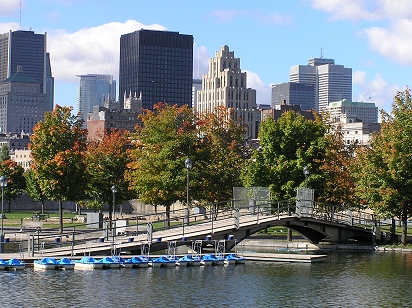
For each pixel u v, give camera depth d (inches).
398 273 2524.6
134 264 2514.8
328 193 3681.1
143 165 3656.5
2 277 2242.9
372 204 3348.9
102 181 4451.3
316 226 3287.4
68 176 3843.5
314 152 3624.5
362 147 4089.6
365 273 2522.1
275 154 3627.0
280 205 3575.3
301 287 2241.6
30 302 1924.2
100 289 2107.5
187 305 1941.4
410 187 3250.5
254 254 2866.6
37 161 3875.5
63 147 3895.2
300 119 3725.4
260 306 1964.8
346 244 3358.8
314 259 2810.0
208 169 3804.1
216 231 2807.6
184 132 3742.6
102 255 2615.7
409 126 3270.2
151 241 2647.6
